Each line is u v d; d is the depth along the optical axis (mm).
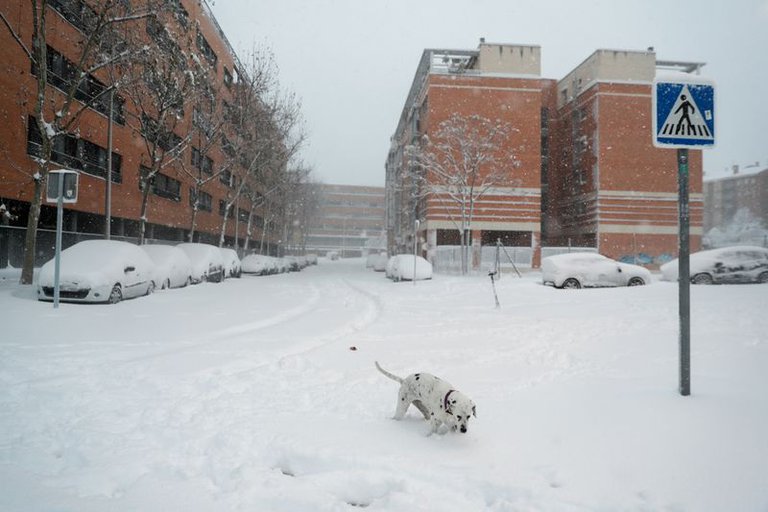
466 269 34750
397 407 5113
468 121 40094
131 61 20750
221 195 50156
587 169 47469
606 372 6449
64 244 26344
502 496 3498
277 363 7441
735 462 3541
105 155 28766
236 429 4789
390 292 20953
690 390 5004
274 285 25891
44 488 3633
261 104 35750
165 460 4184
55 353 8016
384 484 3793
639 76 45625
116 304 14352
